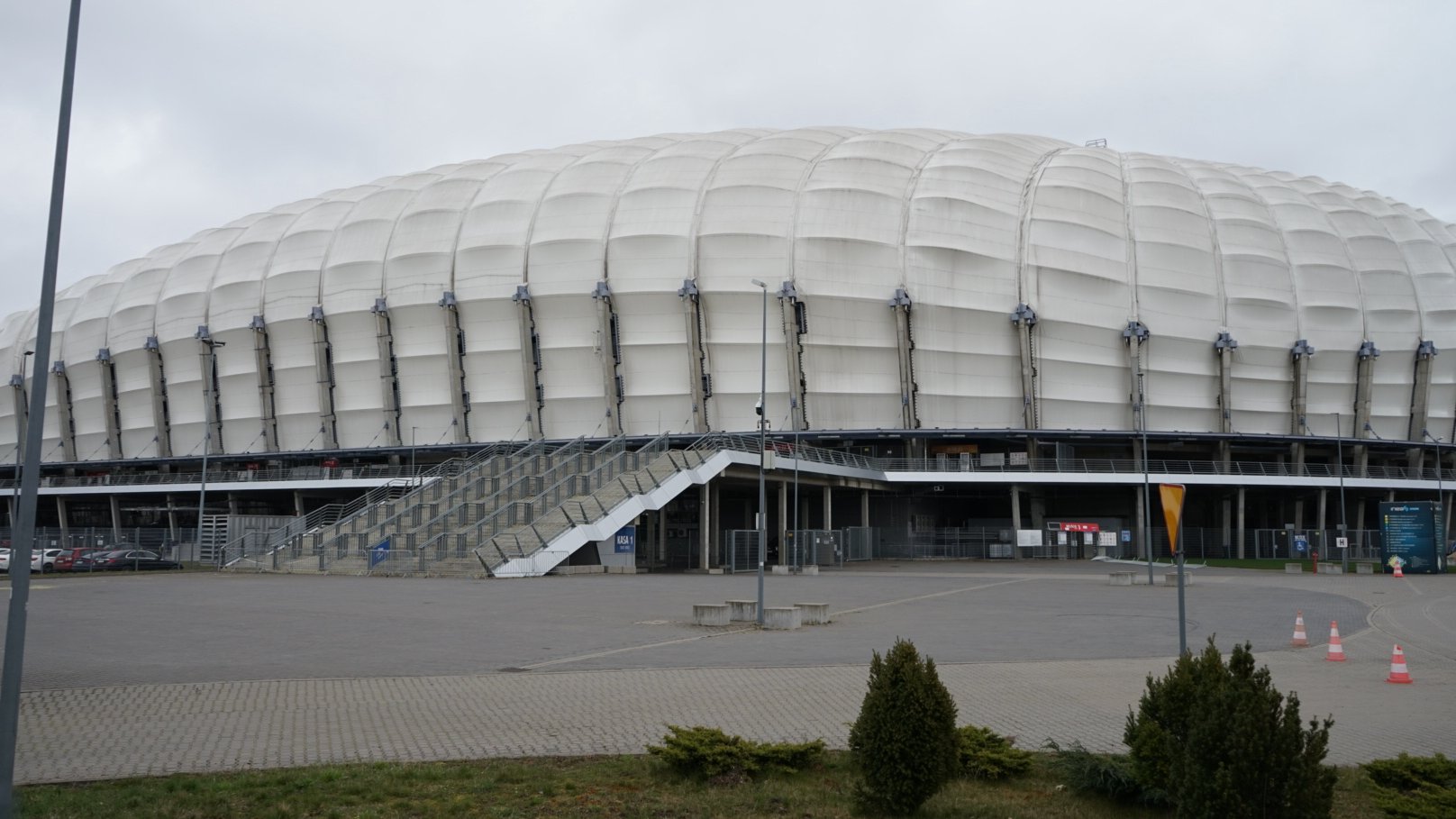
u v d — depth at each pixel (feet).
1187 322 227.81
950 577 144.87
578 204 223.51
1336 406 238.68
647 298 217.77
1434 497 241.55
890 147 238.07
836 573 154.20
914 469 213.25
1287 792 21.30
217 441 250.78
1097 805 27.40
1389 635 72.43
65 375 277.23
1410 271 245.65
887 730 26.17
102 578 138.82
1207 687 24.22
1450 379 244.42
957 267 218.59
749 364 218.38
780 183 222.28
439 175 251.80
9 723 24.11
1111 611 89.40
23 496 25.39
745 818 26.30
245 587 112.68
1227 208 239.09
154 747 33.78
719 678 48.44
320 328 235.20
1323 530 216.54
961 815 26.40
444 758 32.42
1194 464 224.12
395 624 73.51
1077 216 225.97
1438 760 28.86
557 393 224.33
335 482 224.74
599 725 37.47
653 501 145.38
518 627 71.72
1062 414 224.12
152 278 265.34
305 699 42.75
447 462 209.77
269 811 26.30
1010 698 43.86
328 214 247.70
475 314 225.15
